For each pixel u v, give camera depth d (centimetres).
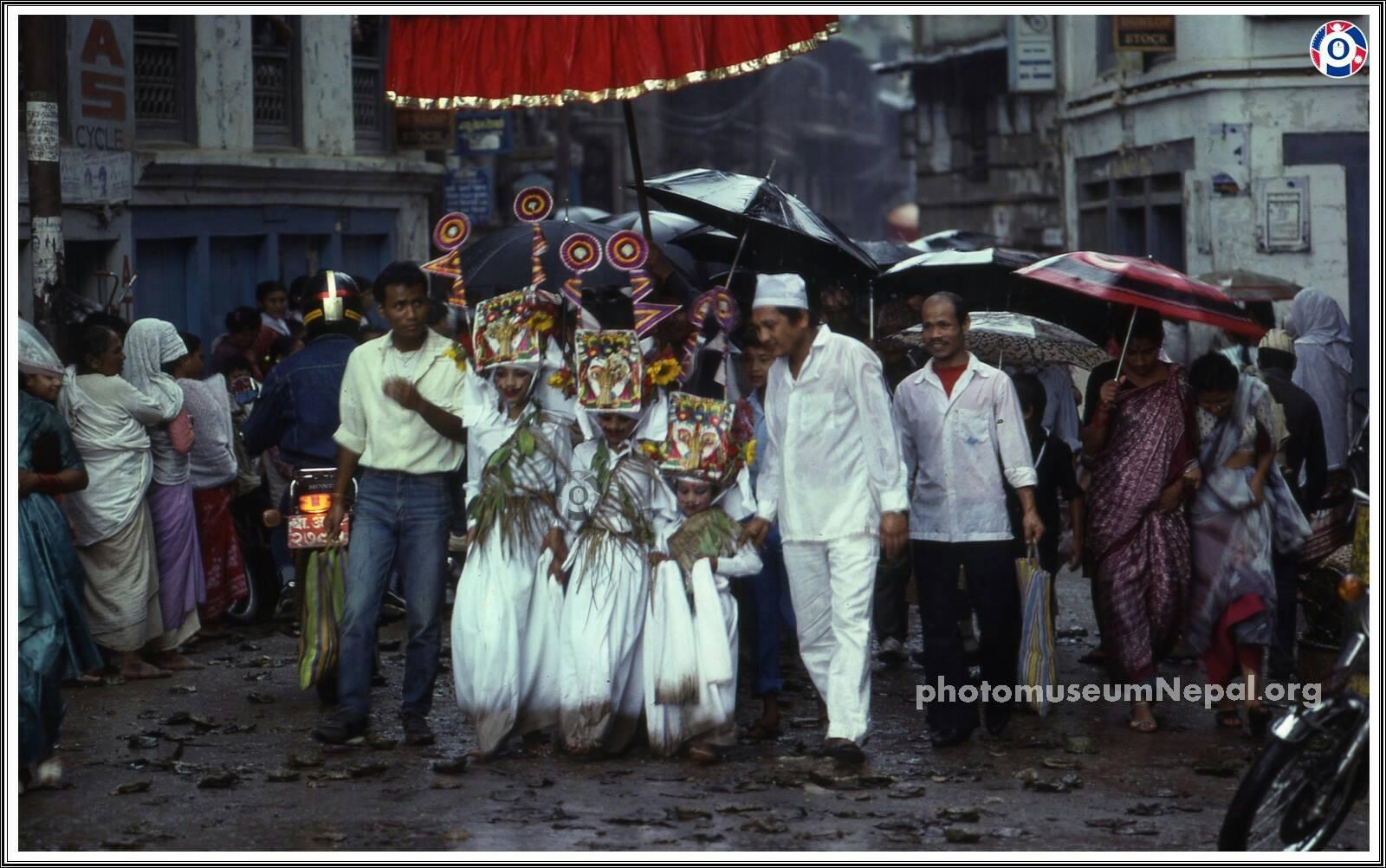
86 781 894
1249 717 1001
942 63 4962
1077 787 887
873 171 11081
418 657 981
